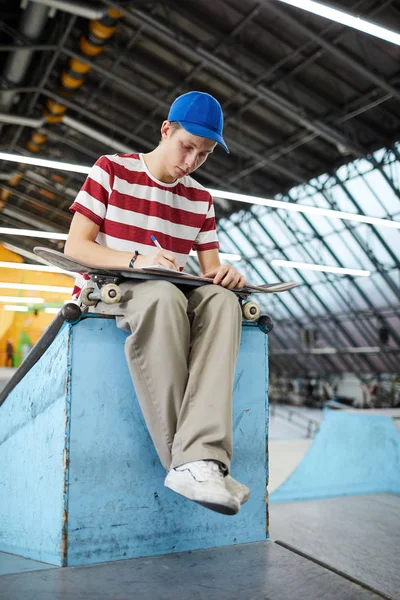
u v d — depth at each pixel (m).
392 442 3.76
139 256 1.15
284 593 0.93
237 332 1.07
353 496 3.51
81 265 1.08
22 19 8.74
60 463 1.10
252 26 8.54
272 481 3.73
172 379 1.02
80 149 13.74
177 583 0.96
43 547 1.17
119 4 8.15
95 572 1.01
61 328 1.15
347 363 17.70
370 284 13.86
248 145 11.80
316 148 11.48
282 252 14.69
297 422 13.49
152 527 1.13
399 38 4.50
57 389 1.15
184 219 1.40
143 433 1.15
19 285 12.56
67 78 10.62
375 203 11.48
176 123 1.22
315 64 8.98
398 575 1.93
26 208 17.92
